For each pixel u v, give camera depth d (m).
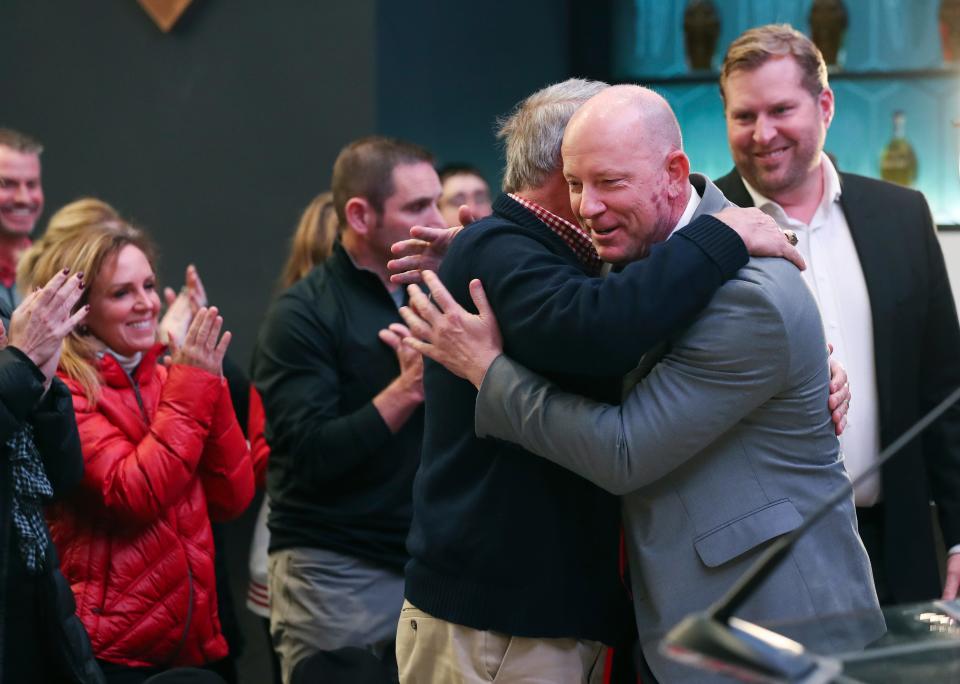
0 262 9.86
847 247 7.20
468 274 5.41
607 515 5.43
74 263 7.21
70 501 6.96
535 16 12.20
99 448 6.93
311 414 7.53
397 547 7.62
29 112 10.85
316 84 10.17
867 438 7.10
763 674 3.12
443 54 10.98
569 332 4.96
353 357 7.67
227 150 10.44
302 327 7.67
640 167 5.03
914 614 3.90
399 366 7.69
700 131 12.02
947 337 7.32
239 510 7.71
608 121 5.02
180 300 9.00
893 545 7.09
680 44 12.11
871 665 3.45
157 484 6.90
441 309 5.48
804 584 5.10
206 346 7.25
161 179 10.59
